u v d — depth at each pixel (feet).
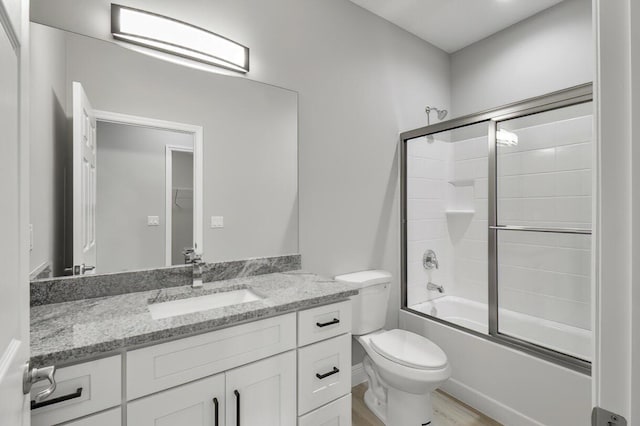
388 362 5.47
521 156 6.97
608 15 1.28
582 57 7.06
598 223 1.31
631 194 1.20
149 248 4.79
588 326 6.37
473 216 8.25
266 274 5.90
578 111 6.38
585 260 6.42
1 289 1.71
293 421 4.20
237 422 3.65
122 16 4.54
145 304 4.05
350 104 7.22
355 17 7.34
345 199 7.14
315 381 4.41
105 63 4.43
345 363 4.76
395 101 8.14
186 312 4.51
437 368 5.13
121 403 3.01
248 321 3.80
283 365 4.09
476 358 6.46
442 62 9.34
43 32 3.96
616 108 1.25
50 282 4.01
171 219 4.98
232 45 5.44
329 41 6.86
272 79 6.01
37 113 3.85
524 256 7.26
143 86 4.74
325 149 6.80
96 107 4.37
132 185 4.65
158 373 3.20
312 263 6.59
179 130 5.05
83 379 2.82
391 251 8.04
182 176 5.08
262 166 5.89
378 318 6.91
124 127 4.59
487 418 6.14
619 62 1.24
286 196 6.18
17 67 2.04
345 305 4.80
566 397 5.15
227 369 3.64
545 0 7.31
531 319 7.12
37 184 3.85
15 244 1.99
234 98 5.57
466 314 8.24
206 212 5.31
